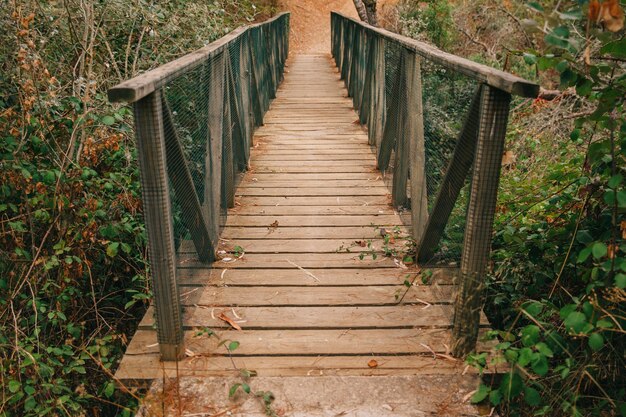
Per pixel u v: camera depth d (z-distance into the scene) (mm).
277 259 3566
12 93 3596
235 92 4426
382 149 4891
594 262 2475
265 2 15508
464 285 2461
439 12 11789
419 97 3439
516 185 3844
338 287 3227
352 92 8266
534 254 3182
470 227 2354
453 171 2713
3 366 2914
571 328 2164
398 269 3432
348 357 2609
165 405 2287
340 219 4172
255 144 6055
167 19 5371
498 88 2066
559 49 2293
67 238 3488
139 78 2102
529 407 2473
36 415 2758
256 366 2539
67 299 3357
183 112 2748
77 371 3045
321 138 6273
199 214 3084
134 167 4008
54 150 3643
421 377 2430
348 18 8961
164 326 2494
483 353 2395
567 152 4363
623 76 2355
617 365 2541
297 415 2238
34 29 3869
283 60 11352
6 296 3295
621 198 2127
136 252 3955
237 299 3086
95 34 4223
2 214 3553
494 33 10789
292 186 4828
